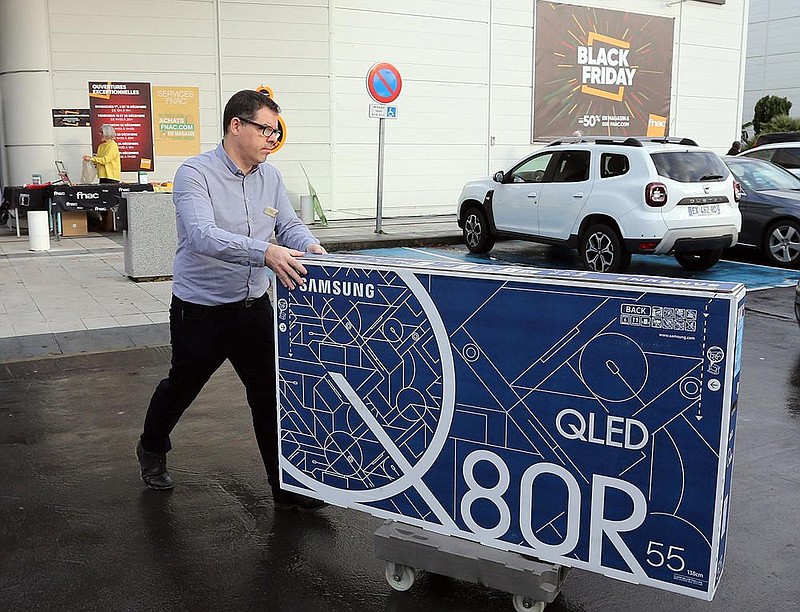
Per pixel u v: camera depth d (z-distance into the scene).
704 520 2.65
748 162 13.15
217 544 3.76
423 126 19.22
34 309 8.83
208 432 5.30
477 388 3.04
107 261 12.15
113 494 4.32
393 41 18.52
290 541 3.79
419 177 19.38
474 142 19.97
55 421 5.50
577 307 2.79
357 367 3.34
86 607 3.24
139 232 10.39
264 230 3.92
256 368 4.03
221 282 3.85
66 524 3.96
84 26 15.47
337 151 18.25
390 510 3.37
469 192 13.10
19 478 4.54
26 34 15.02
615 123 22.14
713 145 24.59
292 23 17.27
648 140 11.22
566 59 20.94
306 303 3.45
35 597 3.30
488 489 3.08
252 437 5.21
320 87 17.78
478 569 3.12
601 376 2.77
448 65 19.30
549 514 2.96
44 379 6.47
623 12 21.67
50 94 15.41
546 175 11.80
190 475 4.58
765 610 3.21
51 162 15.56
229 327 3.93
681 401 2.63
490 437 3.04
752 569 3.54
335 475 3.50
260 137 3.72
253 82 17.09
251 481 4.50
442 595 3.32
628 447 2.76
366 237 14.17
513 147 20.56
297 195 17.95
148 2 15.90
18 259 12.32
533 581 3.01
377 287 3.23
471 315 3.01
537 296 2.86
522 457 2.98
